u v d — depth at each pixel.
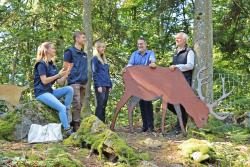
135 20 12.45
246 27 11.80
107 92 7.63
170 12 11.72
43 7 11.97
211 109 7.44
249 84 9.44
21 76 12.00
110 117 10.98
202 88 7.76
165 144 6.61
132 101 7.66
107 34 12.09
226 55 12.15
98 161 5.79
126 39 12.12
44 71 6.60
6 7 11.76
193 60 7.59
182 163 6.03
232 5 11.48
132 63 7.88
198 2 7.88
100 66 7.55
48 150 5.75
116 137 5.97
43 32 11.55
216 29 11.88
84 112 8.79
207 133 7.26
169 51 11.98
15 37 11.64
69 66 6.65
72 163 5.36
